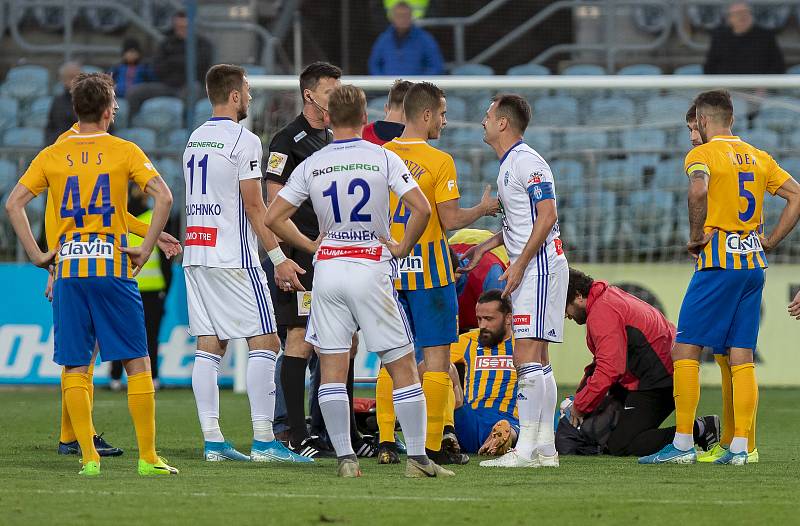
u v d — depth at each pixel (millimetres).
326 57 59625
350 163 19344
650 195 47781
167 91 51875
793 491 18609
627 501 17281
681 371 22969
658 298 45500
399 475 20453
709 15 59969
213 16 60844
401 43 53031
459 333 27094
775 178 23344
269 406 22938
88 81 19875
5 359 44406
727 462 22875
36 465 22078
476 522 15367
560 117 51312
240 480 19562
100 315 19672
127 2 61281
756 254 22734
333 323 19734
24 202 19797
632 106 52156
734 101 50531
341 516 15734
